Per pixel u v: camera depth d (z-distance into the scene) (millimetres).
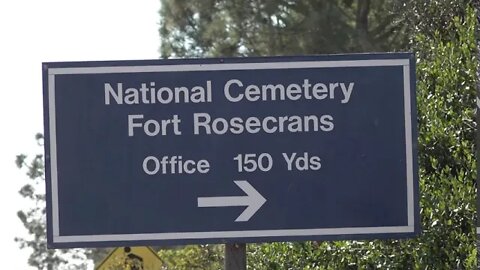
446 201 9648
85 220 8328
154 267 18188
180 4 28281
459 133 10172
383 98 8375
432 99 10438
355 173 8352
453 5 11867
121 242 8305
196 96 8344
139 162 8344
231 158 8312
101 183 8344
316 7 25812
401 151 8375
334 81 8359
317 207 8336
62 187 8344
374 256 10102
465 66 10438
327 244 10602
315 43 25375
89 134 8359
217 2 27797
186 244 8344
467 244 9414
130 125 8352
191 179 8328
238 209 8305
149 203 8328
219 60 8344
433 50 11062
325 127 8352
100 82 8375
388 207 8352
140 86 8359
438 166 10266
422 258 9648
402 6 13242
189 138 8336
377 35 25281
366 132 8359
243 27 26922
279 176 8328
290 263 11000
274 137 8336
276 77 8344
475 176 9688
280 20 26344
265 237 8297
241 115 8336
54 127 8367
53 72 8383
